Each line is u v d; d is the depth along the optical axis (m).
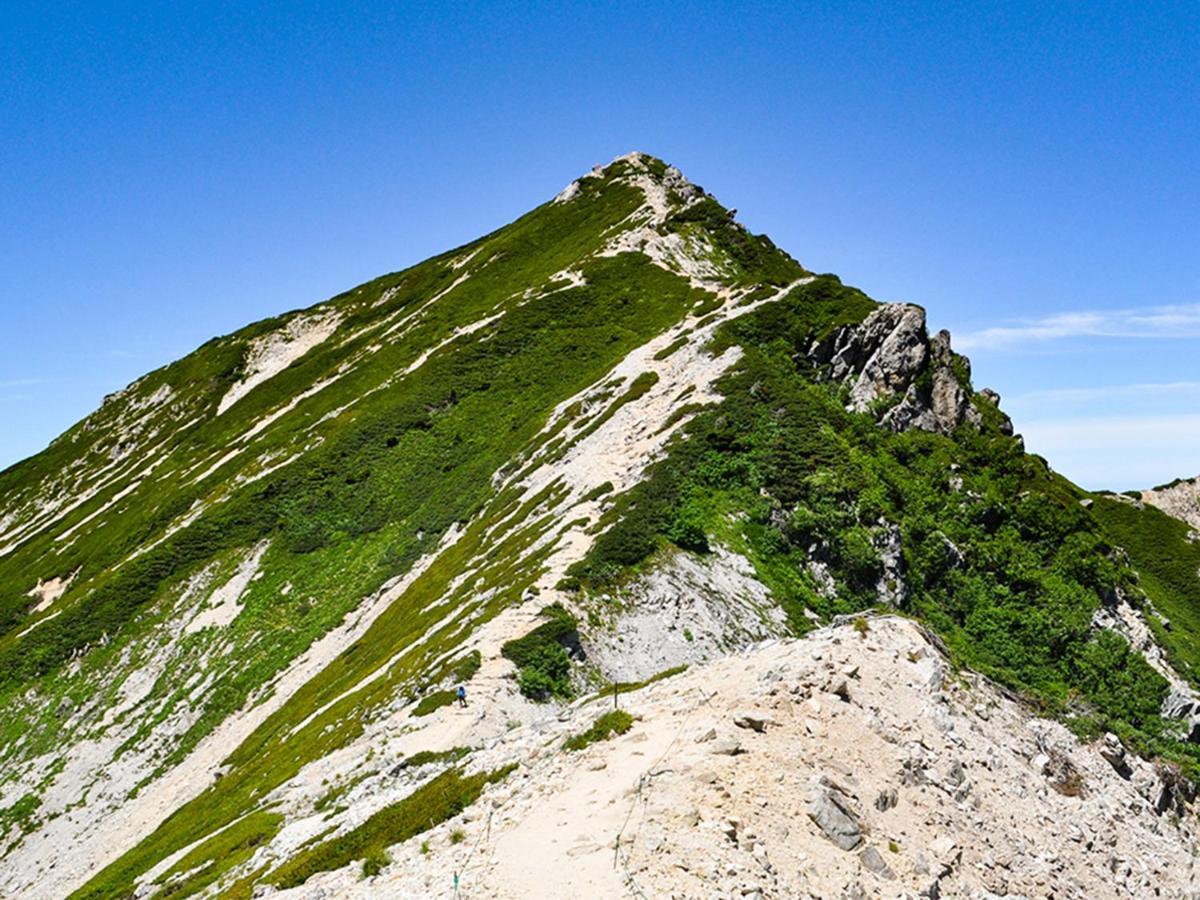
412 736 36.69
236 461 109.00
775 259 123.44
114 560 101.44
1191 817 27.38
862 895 15.40
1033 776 23.19
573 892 14.21
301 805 35.72
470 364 105.12
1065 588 57.38
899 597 52.66
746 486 56.50
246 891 22.69
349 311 159.00
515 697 38.66
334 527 87.62
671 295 107.69
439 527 79.88
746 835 15.74
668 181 149.38
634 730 21.19
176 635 79.81
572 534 52.81
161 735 69.12
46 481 149.25
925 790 19.66
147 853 44.62
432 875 16.69
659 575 47.66
